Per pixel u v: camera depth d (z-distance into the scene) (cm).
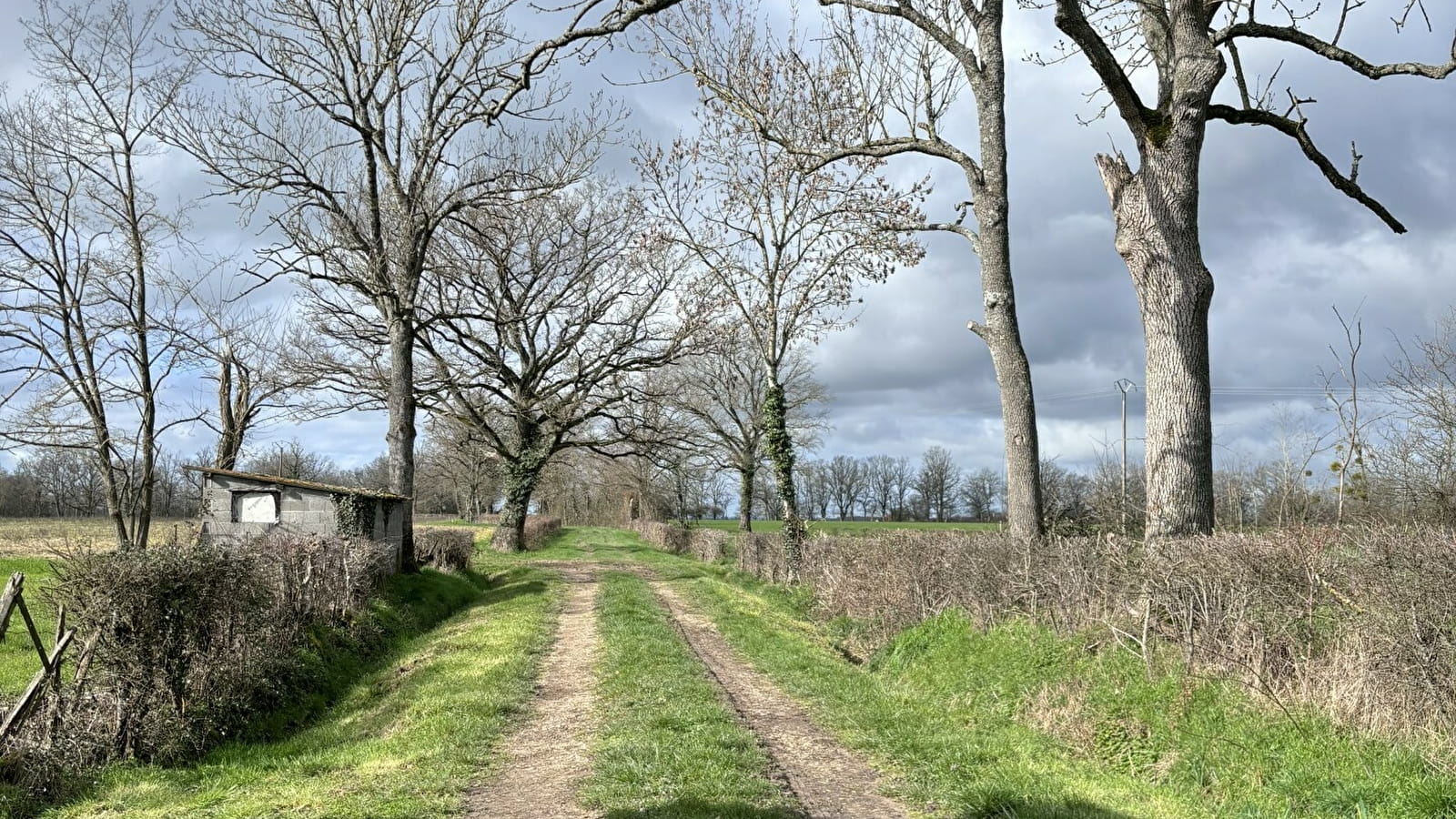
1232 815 627
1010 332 1439
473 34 2327
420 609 1938
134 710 844
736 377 4719
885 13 1473
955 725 929
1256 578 807
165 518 4397
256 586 1028
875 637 1502
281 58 2283
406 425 2442
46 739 774
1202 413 1127
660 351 3866
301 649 1200
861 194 2298
